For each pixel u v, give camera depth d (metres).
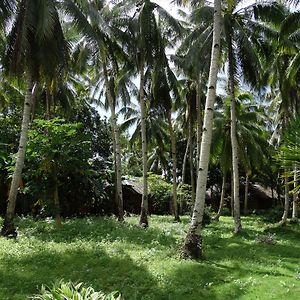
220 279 9.04
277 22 18.72
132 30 20.48
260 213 38.62
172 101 26.66
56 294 4.69
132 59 21.94
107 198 25.42
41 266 9.53
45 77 15.13
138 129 32.00
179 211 34.16
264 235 16.81
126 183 34.47
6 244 12.09
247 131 26.28
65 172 18.97
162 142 33.56
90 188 22.42
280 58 20.25
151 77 23.59
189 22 22.78
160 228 18.44
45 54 14.01
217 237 16.58
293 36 16.88
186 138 35.12
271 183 40.72
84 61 21.20
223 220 28.69
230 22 18.61
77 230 16.16
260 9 18.80
